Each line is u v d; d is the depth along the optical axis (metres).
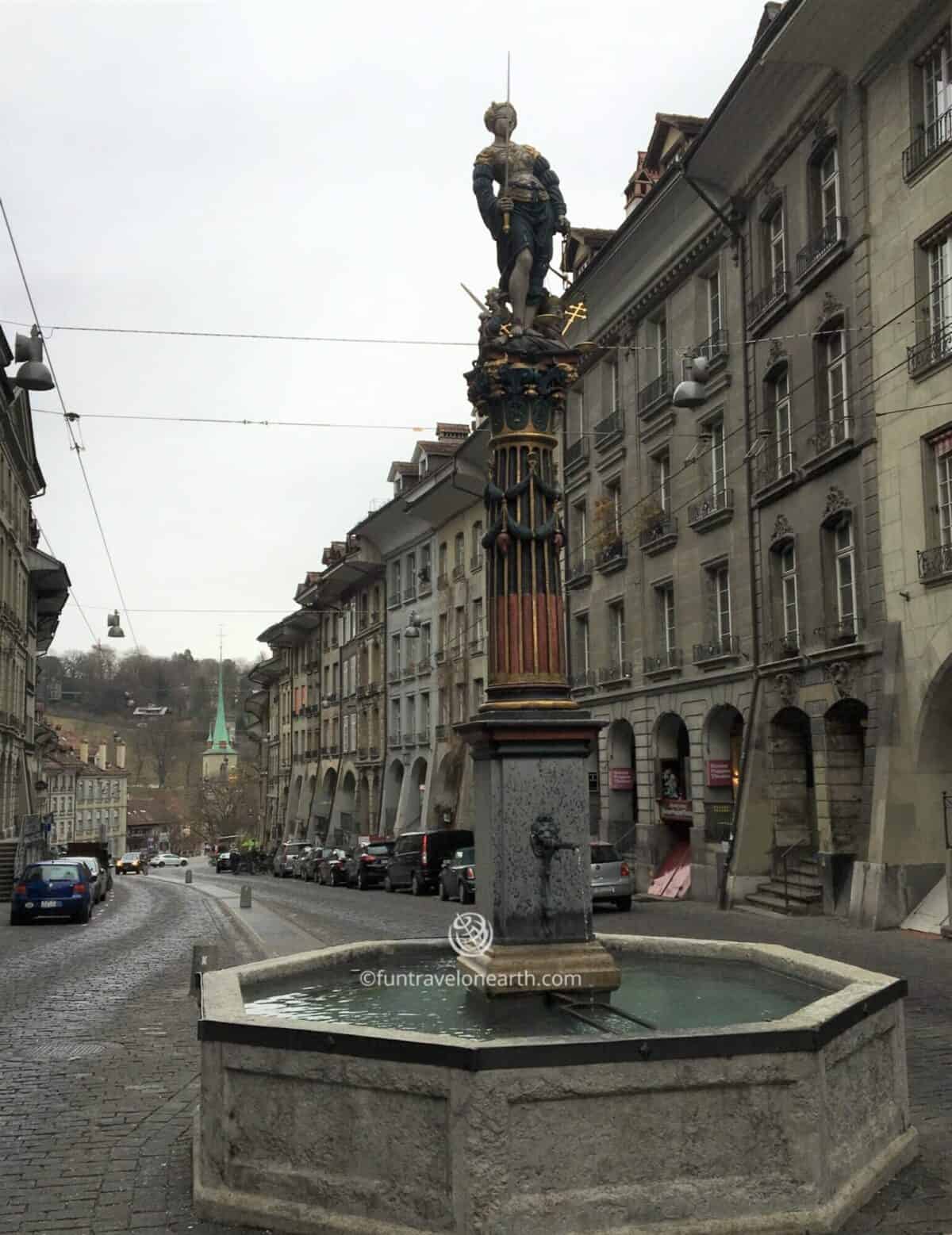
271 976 7.59
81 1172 6.45
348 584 62.59
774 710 24.12
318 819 67.00
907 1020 10.37
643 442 31.09
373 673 58.44
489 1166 4.75
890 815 18.94
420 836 35.72
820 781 22.08
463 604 46.00
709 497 27.58
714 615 27.61
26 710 56.38
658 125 33.62
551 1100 4.84
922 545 18.98
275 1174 5.36
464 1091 4.79
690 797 28.28
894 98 20.06
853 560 21.23
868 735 20.11
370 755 57.28
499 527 7.89
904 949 15.77
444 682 47.31
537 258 8.51
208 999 6.23
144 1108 8.01
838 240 21.30
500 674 7.77
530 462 8.00
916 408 19.22
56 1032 11.28
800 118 23.05
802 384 22.97
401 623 53.84
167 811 125.38
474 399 8.43
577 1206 4.82
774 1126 5.07
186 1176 6.29
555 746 7.40
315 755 69.94
